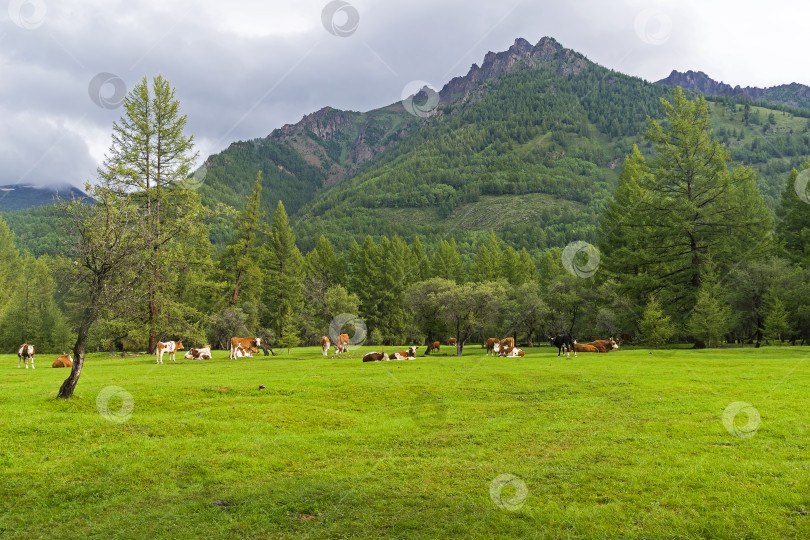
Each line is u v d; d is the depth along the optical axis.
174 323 43.03
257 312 69.19
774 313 44.50
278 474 11.21
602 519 8.36
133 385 19.16
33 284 80.00
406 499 9.61
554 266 86.62
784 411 14.95
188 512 9.12
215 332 59.12
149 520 8.79
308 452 12.73
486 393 20.03
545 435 13.85
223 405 16.97
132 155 42.53
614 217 63.75
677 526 7.98
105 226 16.86
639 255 52.78
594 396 18.98
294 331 47.75
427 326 50.50
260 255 65.44
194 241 58.97
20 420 13.65
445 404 18.22
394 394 19.73
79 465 11.14
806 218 57.66
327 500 9.66
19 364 28.44
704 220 51.34
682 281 53.31
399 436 14.20
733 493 9.12
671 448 11.94
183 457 11.91
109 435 13.18
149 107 43.75
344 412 17.16
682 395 18.23
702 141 50.88
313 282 60.53
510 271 92.25
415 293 51.19
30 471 10.71
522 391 20.36
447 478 10.74
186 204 42.66
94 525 8.57
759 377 21.95
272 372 25.38
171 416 15.30
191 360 35.81
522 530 8.12
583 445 12.67
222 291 62.88
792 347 40.09
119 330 42.16
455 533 8.10
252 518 8.84
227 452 12.44
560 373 24.23
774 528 7.73
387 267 92.56
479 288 47.16
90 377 22.22
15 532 8.30
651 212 53.69
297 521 8.74
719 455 11.21
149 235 18.27
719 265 54.12
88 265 16.64
